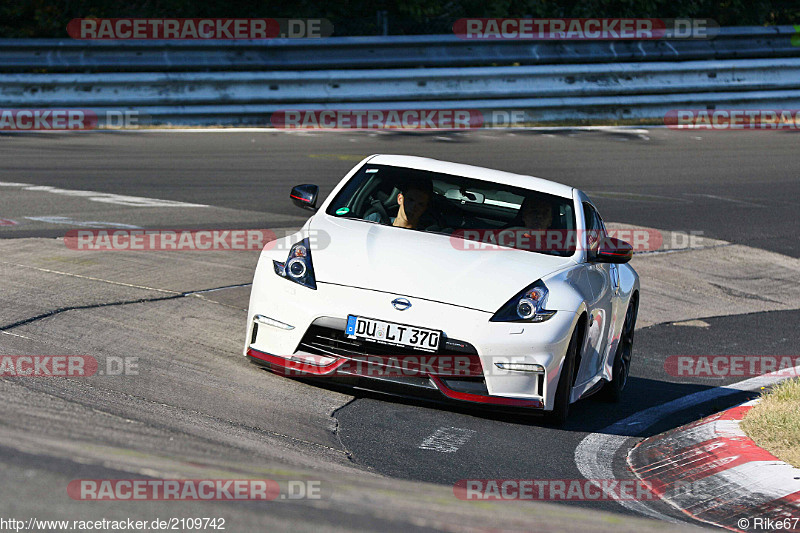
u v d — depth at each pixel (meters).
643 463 19.22
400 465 16.92
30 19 76.50
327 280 20.47
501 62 73.50
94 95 62.72
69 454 11.76
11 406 14.79
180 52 67.19
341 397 20.84
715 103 77.44
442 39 71.88
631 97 75.25
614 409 23.98
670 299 37.28
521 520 12.04
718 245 45.34
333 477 13.81
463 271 20.97
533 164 57.94
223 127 65.19
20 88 61.28
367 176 25.03
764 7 93.75
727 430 20.83
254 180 49.31
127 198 43.47
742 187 57.84
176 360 21.61
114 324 23.97
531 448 19.27
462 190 24.59
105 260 31.19
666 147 67.94
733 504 16.84
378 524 10.52
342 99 68.06
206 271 31.47
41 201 41.19
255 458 14.42
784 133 75.69
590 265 23.28
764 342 32.62
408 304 19.94
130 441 13.49
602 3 88.25
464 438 19.23
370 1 81.62
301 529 9.94
